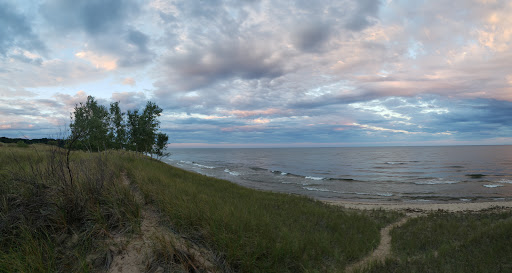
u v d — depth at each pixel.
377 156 132.25
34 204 4.50
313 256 6.30
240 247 5.31
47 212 4.50
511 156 110.75
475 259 6.07
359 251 7.42
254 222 7.21
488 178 39.62
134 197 6.41
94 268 3.73
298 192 26.52
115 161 12.08
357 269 5.76
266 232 6.81
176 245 4.64
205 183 16.73
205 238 5.36
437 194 26.19
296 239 6.85
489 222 10.84
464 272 5.45
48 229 4.32
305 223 9.63
